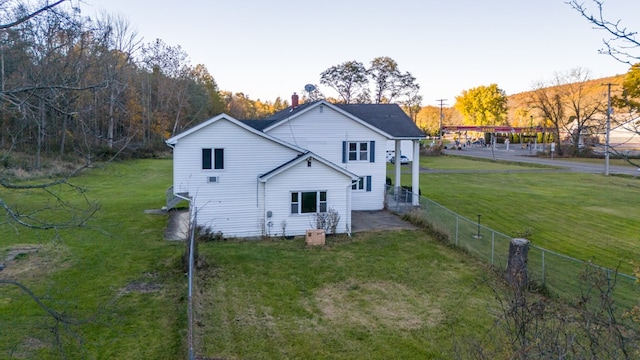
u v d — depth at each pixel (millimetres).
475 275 14336
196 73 81562
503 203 27766
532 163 53438
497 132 92062
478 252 15953
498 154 70750
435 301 12266
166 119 62594
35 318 10469
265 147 19656
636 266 6352
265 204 19500
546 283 12672
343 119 24328
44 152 37094
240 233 19562
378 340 10039
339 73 77625
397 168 25891
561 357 5062
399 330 10531
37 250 15922
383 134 24875
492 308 11719
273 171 19203
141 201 26609
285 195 19562
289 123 23703
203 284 13234
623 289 11742
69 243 16938
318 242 17969
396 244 17984
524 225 21875
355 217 23109
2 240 17031
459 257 16250
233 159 19375
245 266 15023
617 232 20484
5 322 10172
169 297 12117
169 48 63969
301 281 13727
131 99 50031
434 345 9805
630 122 6773
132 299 11891
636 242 18750
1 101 6457
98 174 37594
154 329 10234
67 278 13281
